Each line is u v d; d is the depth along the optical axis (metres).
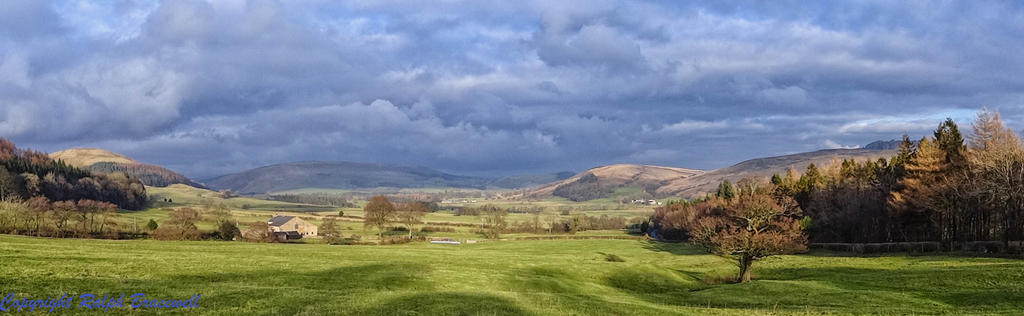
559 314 35.19
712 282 73.94
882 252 94.56
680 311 39.12
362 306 34.03
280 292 37.69
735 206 76.62
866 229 115.06
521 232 192.00
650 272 73.62
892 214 101.94
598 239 161.25
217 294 35.84
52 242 75.50
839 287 55.50
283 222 168.12
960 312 38.84
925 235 106.50
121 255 56.91
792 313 39.66
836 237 123.81
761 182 159.00
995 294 45.88
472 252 98.44
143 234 121.25
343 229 174.12
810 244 112.25
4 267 41.19
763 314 38.69
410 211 158.00
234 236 128.25
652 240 157.12
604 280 67.19
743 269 71.19
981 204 83.44
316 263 60.41
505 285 54.34
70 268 43.59
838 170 156.75
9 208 110.94
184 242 96.56
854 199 113.75
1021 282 50.56
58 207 126.12
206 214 163.00
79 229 113.88
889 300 46.56
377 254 83.31
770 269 82.19
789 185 159.25
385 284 48.97
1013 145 79.50
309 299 35.50
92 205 139.88
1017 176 77.06
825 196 127.00
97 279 39.31
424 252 92.56
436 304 35.78
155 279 41.84
